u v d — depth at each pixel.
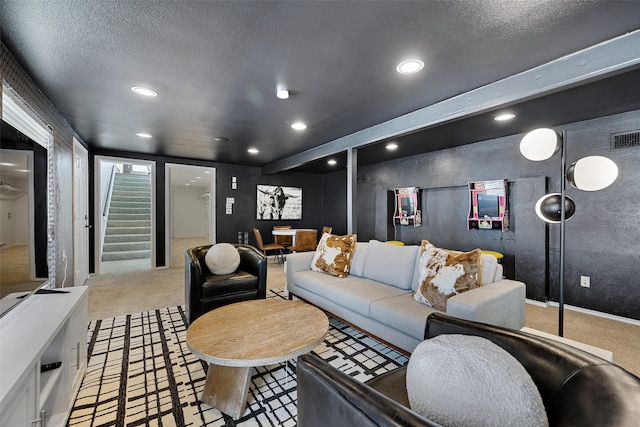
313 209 7.53
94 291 3.83
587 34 1.66
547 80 1.99
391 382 1.15
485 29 1.62
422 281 2.18
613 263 2.96
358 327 2.35
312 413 0.89
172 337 2.46
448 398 0.72
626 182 2.88
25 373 0.99
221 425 1.48
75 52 1.84
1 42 1.69
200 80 2.25
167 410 1.58
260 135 3.90
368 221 6.07
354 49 1.83
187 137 4.01
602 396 0.63
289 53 1.88
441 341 0.87
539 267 3.44
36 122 2.25
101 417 1.52
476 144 4.20
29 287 1.67
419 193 5.06
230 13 1.49
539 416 0.66
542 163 3.53
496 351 0.80
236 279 2.86
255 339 1.60
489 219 4.02
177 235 10.72
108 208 7.50
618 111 2.85
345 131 3.71
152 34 1.66
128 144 4.43
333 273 3.03
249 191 6.57
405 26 1.60
